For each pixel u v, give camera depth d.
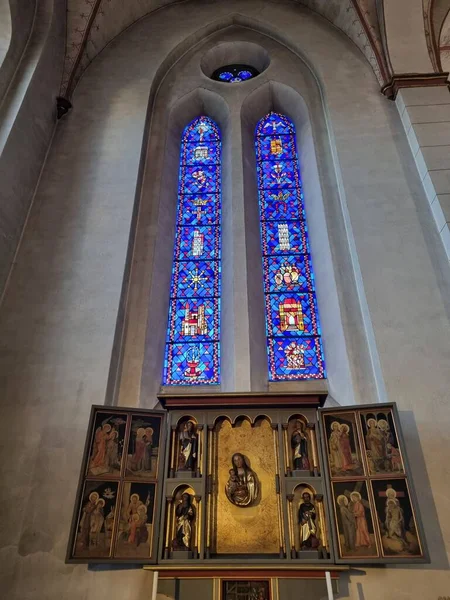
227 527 4.92
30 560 5.02
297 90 9.56
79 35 9.44
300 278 8.02
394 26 9.33
